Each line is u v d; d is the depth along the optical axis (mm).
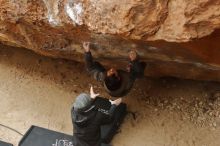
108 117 5543
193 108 6441
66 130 6582
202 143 6062
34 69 7488
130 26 4672
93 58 6215
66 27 5461
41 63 7527
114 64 6266
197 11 4254
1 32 6527
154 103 6633
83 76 7203
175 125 6316
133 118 6508
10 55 7758
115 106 5684
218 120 6242
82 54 6324
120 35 4859
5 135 6676
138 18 4605
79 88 7062
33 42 6453
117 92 5996
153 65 6121
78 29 5363
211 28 4289
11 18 5887
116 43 5398
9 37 6625
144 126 6395
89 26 5043
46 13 5457
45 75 7371
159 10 4469
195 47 4707
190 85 6676
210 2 4184
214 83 6582
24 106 7039
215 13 4191
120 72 6082
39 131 6387
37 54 7617
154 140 6215
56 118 6770
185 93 6621
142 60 5844
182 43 4582
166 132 6270
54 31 5805
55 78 7289
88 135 5477
